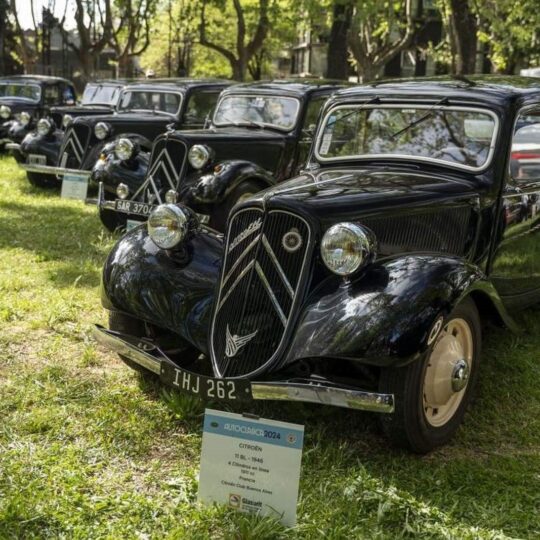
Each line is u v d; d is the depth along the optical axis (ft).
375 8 61.67
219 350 12.86
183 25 106.42
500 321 13.96
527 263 17.16
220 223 25.62
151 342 14.05
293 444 10.11
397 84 17.66
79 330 17.85
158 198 26.61
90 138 34.88
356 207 13.17
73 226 28.99
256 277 12.64
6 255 24.29
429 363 12.32
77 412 13.71
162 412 13.79
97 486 11.31
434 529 10.35
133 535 10.14
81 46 89.51
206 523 10.41
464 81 17.39
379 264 12.30
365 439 13.19
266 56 128.98
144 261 14.26
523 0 57.77
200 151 25.80
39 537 9.98
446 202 14.64
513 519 10.76
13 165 45.55
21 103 50.01
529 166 16.79
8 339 17.12
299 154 29.04
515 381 15.70
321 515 10.61
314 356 11.57
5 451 12.21
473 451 12.95
